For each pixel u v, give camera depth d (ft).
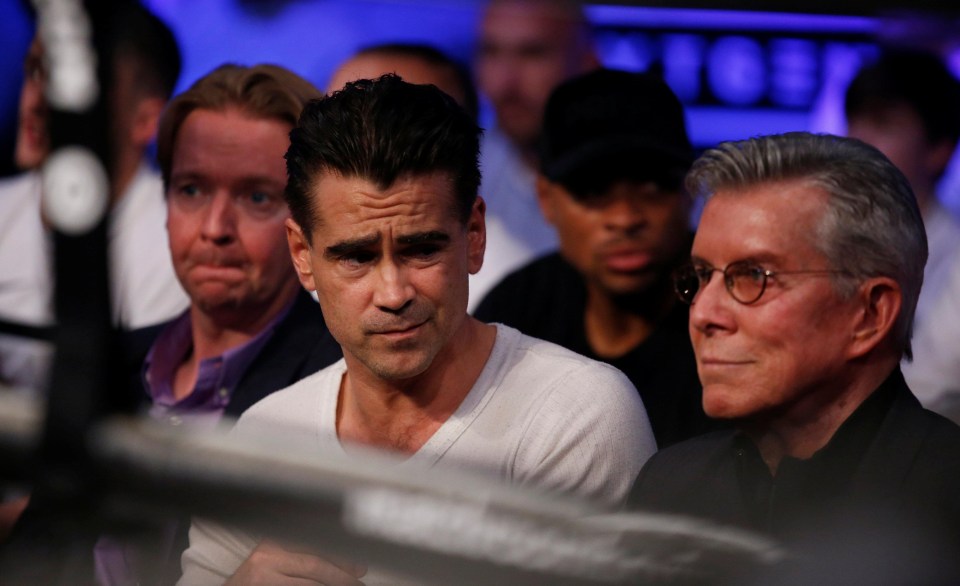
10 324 5.63
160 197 24.32
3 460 4.99
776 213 12.85
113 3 4.64
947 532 12.18
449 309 14.55
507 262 27.89
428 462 15.52
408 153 13.75
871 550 8.68
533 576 4.87
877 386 13.33
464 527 4.86
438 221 14.06
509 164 28.30
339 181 13.94
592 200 21.79
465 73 26.63
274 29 28.35
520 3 26.96
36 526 5.47
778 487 13.47
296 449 5.03
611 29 27.43
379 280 14.16
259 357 20.80
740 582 5.46
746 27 27.09
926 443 13.11
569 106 22.24
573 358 16.46
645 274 21.90
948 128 25.77
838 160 12.95
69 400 4.88
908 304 13.28
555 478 15.43
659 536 5.20
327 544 4.93
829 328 12.93
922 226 13.41
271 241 20.57
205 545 16.22
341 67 26.02
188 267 20.74
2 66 24.86
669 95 22.33
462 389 15.84
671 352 21.58
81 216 4.68
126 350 5.06
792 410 13.33
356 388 16.01
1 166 25.73
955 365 25.48
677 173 21.65
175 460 4.95
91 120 4.60
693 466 14.76
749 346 13.01
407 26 28.04
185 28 28.14
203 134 20.54
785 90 27.45
